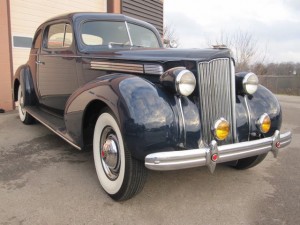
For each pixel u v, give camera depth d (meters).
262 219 2.54
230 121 2.83
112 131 2.79
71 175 3.32
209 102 2.71
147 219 2.51
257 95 3.13
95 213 2.58
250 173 3.51
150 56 3.04
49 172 3.39
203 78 2.67
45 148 4.23
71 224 2.42
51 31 4.60
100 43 4.01
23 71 5.30
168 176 3.32
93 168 3.52
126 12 10.06
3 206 2.65
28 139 4.64
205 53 2.74
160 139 2.42
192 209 2.68
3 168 3.49
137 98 2.46
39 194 2.88
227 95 2.81
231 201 2.84
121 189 2.64
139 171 2.55
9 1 6.70
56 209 2.62
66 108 3.30
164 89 2.63
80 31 3.93
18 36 7.18
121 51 3.45
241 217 2.57
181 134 2.53
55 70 4.38
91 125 3.22
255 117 2.98
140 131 2.37
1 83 6.65
